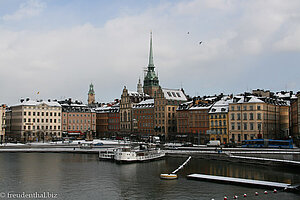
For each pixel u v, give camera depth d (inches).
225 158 4623.5
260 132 6181.1
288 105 7160.4
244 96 6614.2
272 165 4050.2
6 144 6899.6
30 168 4165.8
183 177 3553.2
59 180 3491.6
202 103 7426.2
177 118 7706.7
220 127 6692.9
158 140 7160.4
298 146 5738.2
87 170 4042.8
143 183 3324.3
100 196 2898.6
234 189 3011.8
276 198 2704.2
